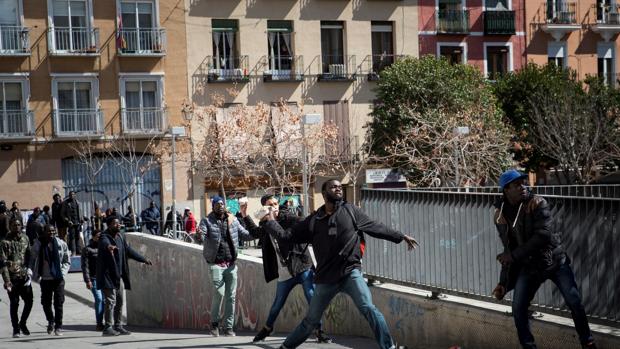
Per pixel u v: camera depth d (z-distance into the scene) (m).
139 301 20.48
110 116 42.75
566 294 8.34
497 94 45.88
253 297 15.48
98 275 15.95
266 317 15.00
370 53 47.75
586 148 41.34
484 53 50.19
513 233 8.43
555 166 44.41
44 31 41.66
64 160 42.19
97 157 42.66
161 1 43.62
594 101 43.03
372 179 44.50
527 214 8.30
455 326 10.38
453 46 49.47
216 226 14.20
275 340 12.83
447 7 49.50
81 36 42.28
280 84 46.03
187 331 16.48
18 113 41.06
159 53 43.28
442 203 10.79
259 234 12.35
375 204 12.25
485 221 10.01
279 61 46.31
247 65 45.38
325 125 44.81
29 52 41.22
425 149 41.44
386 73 43.66
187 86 44.28
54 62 41.81
